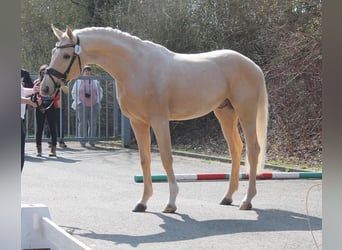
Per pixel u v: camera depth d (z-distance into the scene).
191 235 6.25
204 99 7.64
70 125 18.45
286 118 14.13
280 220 7.10
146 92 7.27
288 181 10.67
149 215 7.40
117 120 18.22
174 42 18.31
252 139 7.99
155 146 16.89
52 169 12.44
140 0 19.17
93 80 17.53
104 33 7.23
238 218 7.23
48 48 25.81
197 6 18.17
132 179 10.98
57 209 7.82
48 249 5.38
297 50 14.16
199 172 11.90
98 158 14.69
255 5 16.89
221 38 17.66
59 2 25.89
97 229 6.55
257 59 16.53
